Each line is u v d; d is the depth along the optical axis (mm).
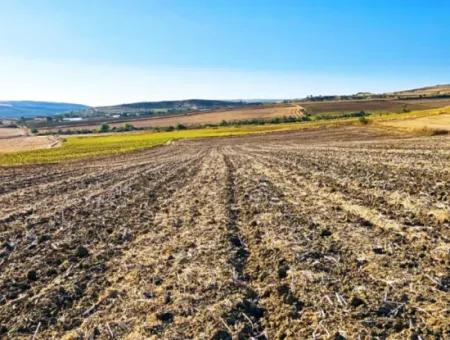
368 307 5781
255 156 34969
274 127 110312
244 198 14508
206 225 10977
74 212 13664
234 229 10383
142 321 5914
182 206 13922
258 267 7648
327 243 8648
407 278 6652
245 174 21797
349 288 6414
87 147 70000
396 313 5590
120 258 8711
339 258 7723
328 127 87062
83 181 22531
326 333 5223
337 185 15727
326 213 11336
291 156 31641
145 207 14094
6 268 8469
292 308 5914
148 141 84938
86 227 11500
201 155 42688
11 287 7465
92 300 6746
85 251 9188
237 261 8047
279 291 6480
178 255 8586
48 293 7020
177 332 5547
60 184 21688
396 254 7762
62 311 6426
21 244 10133
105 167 31656
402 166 20094
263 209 12375
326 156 29125
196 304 6301
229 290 6695
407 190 13664
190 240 9641
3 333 5887
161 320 5891
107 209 13977
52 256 9055
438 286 6305
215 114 190375
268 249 8523
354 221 10289
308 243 8734
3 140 136375
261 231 9945
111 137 113500
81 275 7816
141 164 33406
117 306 6441
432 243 8211
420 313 5547
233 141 73250
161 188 18469
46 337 5715
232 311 5980
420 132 54281
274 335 5355
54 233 11008
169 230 10719
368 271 7039
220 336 5395
